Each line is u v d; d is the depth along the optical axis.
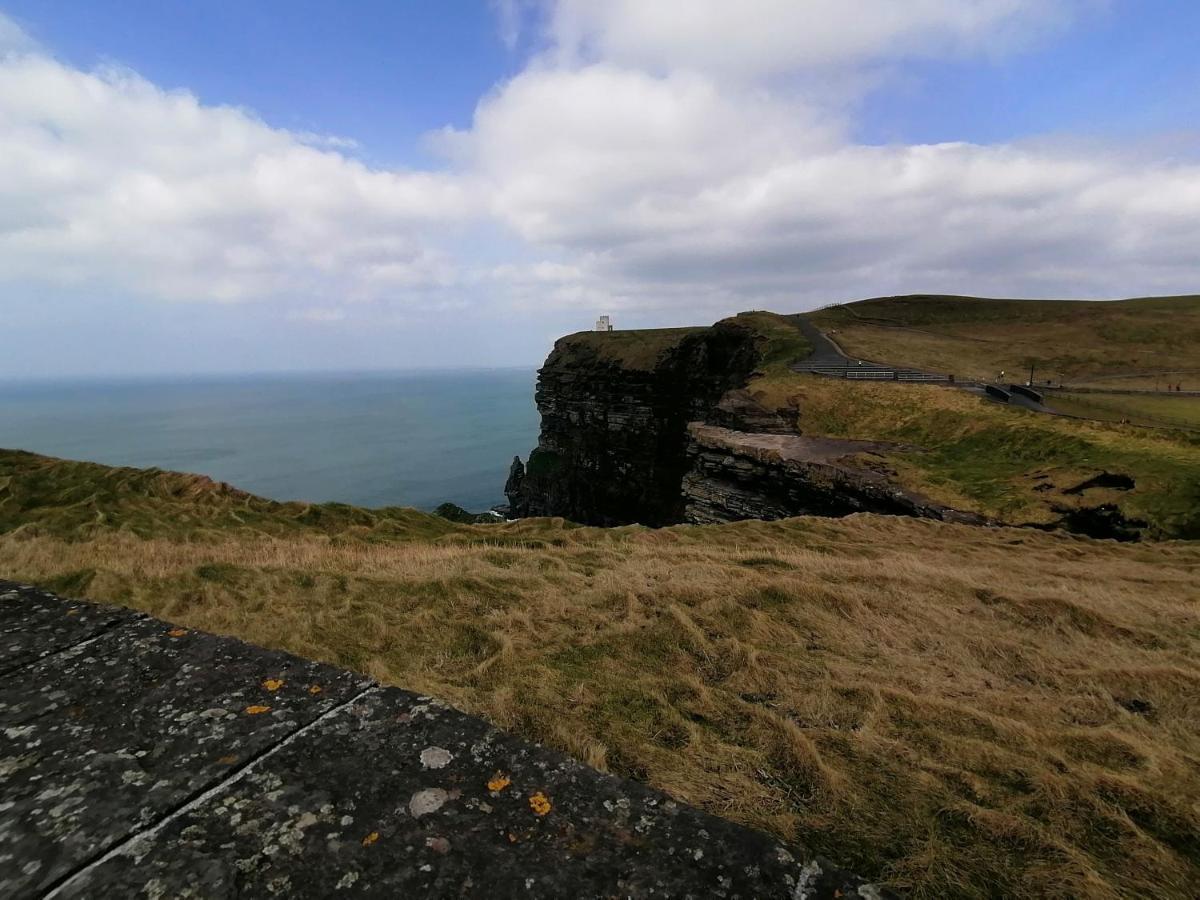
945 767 4.34
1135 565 17.64
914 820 3.75
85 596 8.55
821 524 22.14
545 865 1.59
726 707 5.30
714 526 19.73
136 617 2.99
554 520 18.77
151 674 2.44
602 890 1.52
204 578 9.43
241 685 2.38
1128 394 48.62
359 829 1.67
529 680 5.77
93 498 17.45
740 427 50.91
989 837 3.64
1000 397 44.97
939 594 9.27
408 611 8.11
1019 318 97.12
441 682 5.77
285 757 1.95
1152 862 3.47
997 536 22.81
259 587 9.05
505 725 4.89
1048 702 5.77
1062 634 7.91
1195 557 19.06
